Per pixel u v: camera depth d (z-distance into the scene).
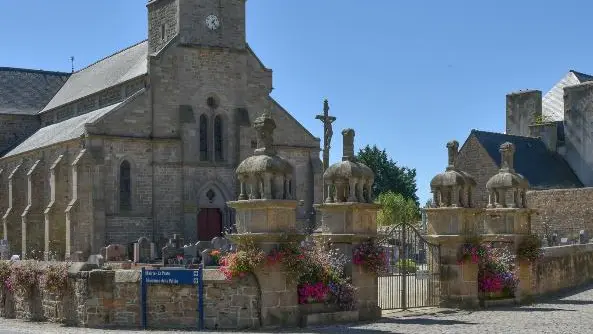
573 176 69.56
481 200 63.97
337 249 25.00
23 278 27.41
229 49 58.81
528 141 70.19
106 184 52.78
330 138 47.44
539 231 56.75
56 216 55.12
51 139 61.62
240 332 21.80
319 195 61.12
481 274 29.19
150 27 61.00
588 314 25.70
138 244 50.22
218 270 22.98
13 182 63.88
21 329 23.64
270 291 22.62
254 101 59.72
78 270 24.80
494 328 21.73
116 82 61.34
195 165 56.38
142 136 54.72
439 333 20.75
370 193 25.73
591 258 42.06
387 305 28.81
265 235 22.39
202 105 57.53
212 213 57.44
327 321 23.56
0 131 76.75
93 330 22.84
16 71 82.69
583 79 80.75
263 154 23.27
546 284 33.94
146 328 23.25
